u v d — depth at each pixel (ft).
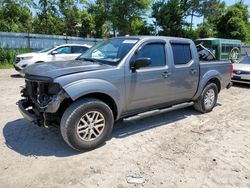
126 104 14.97
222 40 64.44
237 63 39.11
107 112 13.92
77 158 12.99
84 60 16.08
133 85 14.92
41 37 74.02
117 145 14.65
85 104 12.98
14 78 38.73
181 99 18.76
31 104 14.70
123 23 121.08
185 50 18.40
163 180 11.37
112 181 11.18
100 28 128.47
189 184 11.16
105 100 14.46
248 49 85.71
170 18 126.82
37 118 13.35
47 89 13.17
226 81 22.67
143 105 16.02
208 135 16.65
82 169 12.01
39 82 12.97
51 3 105.50
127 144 14.84
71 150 13.79
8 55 61.93
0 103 22.52
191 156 13.64
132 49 15.03
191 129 17.63
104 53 15.98
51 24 109.29
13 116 18.92
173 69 17.13
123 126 17.67
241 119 20.17
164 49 16.84
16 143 14.46
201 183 11.26
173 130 17.33
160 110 17.10
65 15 111.86
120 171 11.97
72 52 42.04
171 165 12.64
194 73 18.85
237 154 14.06
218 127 18.20
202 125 18.51
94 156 13.26
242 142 15.67
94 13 125.80
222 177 11.76
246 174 12.08
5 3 94.73
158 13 126.72
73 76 12.73
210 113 21.54
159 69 16.21
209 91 21.08
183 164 12.78
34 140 14.89
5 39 67.31
